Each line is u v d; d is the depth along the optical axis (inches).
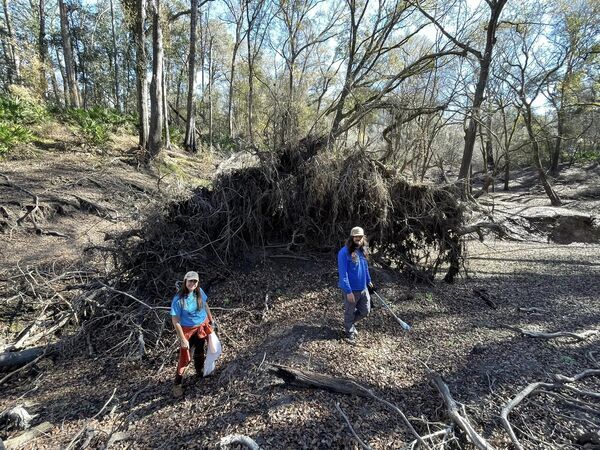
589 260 357.1
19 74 823.1
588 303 232.7
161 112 598.2
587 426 121.5
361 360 160.7
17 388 169.3
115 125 669.9
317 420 125.6
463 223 261.6
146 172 507.2
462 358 164.7
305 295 223.8
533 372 151.6
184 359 147.3
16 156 440.8
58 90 1136.2
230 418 130.9
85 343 200.4
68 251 303.6
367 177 246.7
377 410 131.0
